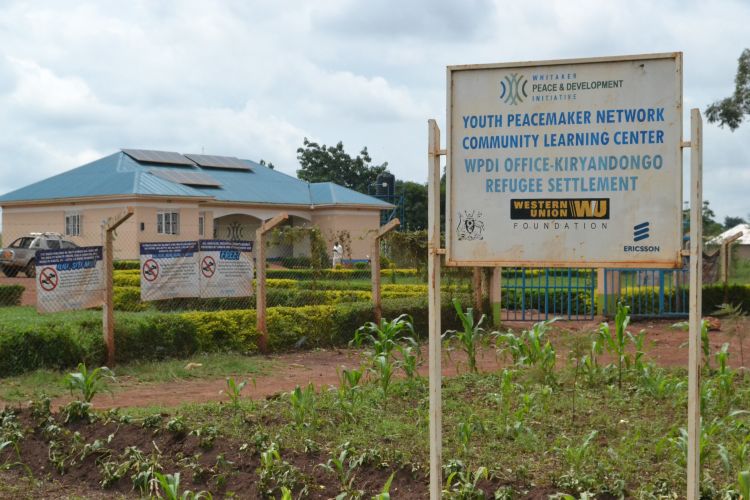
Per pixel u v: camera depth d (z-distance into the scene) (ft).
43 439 24.67
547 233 16.19
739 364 41.98
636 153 15.83
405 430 25.21
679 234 15.65
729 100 132.87
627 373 34.40
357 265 99.71
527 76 16.19
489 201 16.39
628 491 19.75
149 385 36.19
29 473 22.38
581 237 16.05
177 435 24.22
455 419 27.04
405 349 33.24
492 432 25.41
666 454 23.13
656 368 35.73
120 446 23.91
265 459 21.34
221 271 47.47
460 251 16.51
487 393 31.53
